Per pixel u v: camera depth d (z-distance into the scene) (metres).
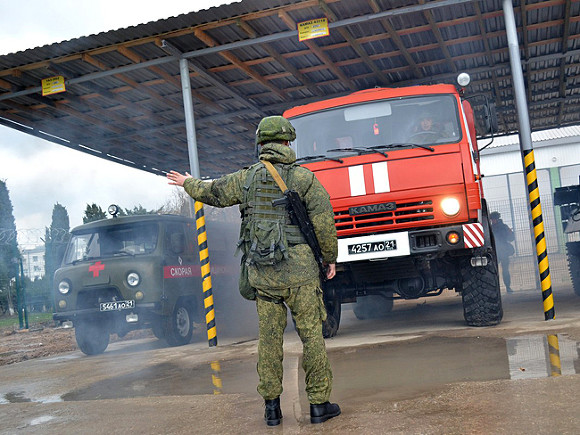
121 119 13.41
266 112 13.84
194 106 13.02
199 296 10.70
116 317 9.80
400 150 7.17
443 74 12.67
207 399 4.74
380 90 7.75
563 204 12.12
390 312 11.56
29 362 9.61
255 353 7.27
